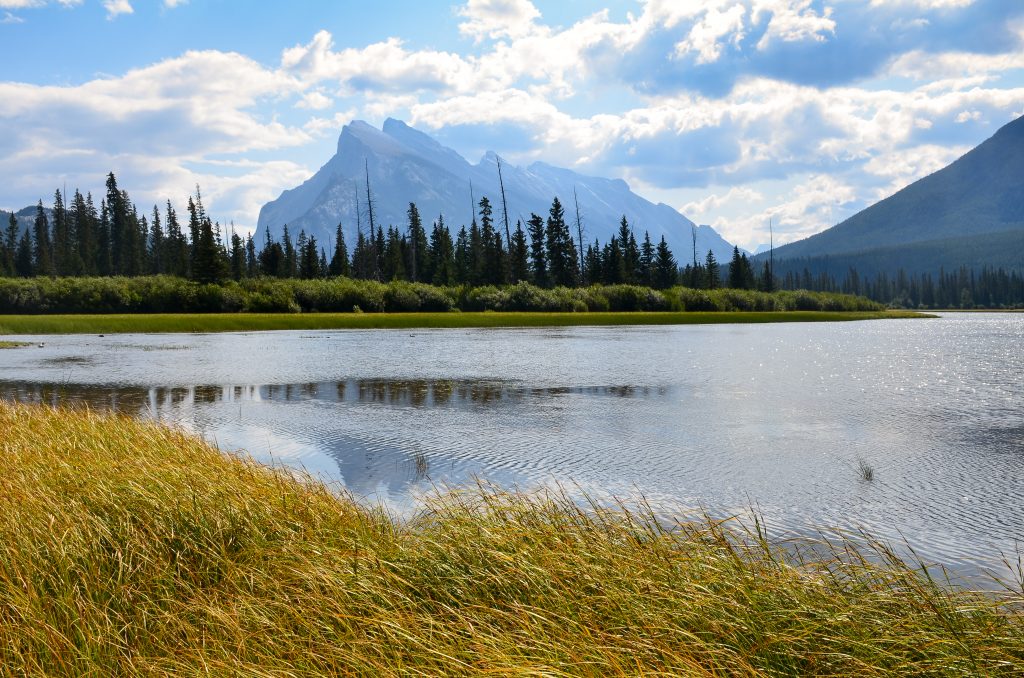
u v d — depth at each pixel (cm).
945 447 1473
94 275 13412
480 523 661
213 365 3356
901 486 1146
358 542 653
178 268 12612
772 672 397
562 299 9325
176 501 743
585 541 600
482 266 11862
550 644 421
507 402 2175
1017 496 1081
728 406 2084
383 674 410
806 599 475
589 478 1212
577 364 3409
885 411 1986
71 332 6016
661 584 499
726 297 10912
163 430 1331
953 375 2938
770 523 942
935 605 477
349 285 9019
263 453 1440
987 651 410
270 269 13375
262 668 435
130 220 14188
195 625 528
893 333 6731
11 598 533
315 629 478
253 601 536
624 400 2216
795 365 3369
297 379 2798
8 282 7775
